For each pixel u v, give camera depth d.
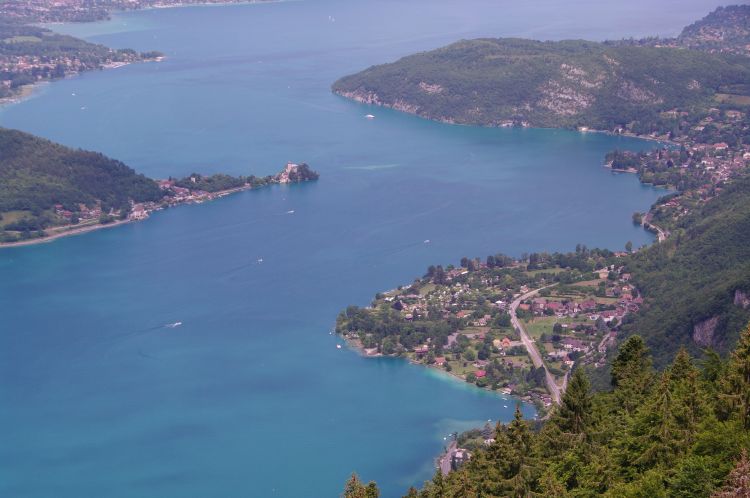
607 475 120.56
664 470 117.81
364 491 137.50
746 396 121.25
